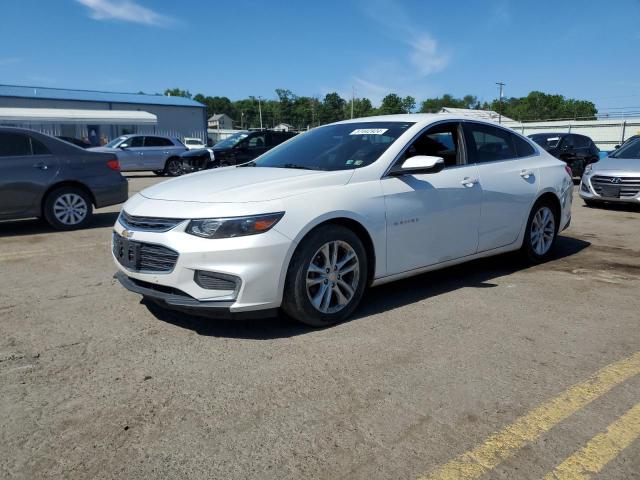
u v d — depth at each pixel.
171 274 3.48
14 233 7.71
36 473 2.23
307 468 2.26
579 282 4.98
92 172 8.10
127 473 2.23
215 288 3.44
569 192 5.89
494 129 5.26
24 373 3.12
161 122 52.97
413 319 3.98
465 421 2.60
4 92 45.81
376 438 2.46
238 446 2.41
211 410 2.71
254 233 3.42
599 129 35.59
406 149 4.34
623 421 2.60
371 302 4.37
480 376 3.07
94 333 3.72
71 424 2.59
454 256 4.64
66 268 5.55
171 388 2.94
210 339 3.61
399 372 3.11
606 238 7.19
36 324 3.90
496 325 3.86
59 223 7.89
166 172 21.00
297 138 5.19
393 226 4.09
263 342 3.55
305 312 3.65
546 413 2.67
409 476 2.20
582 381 3.01
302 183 3.80
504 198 5.00
